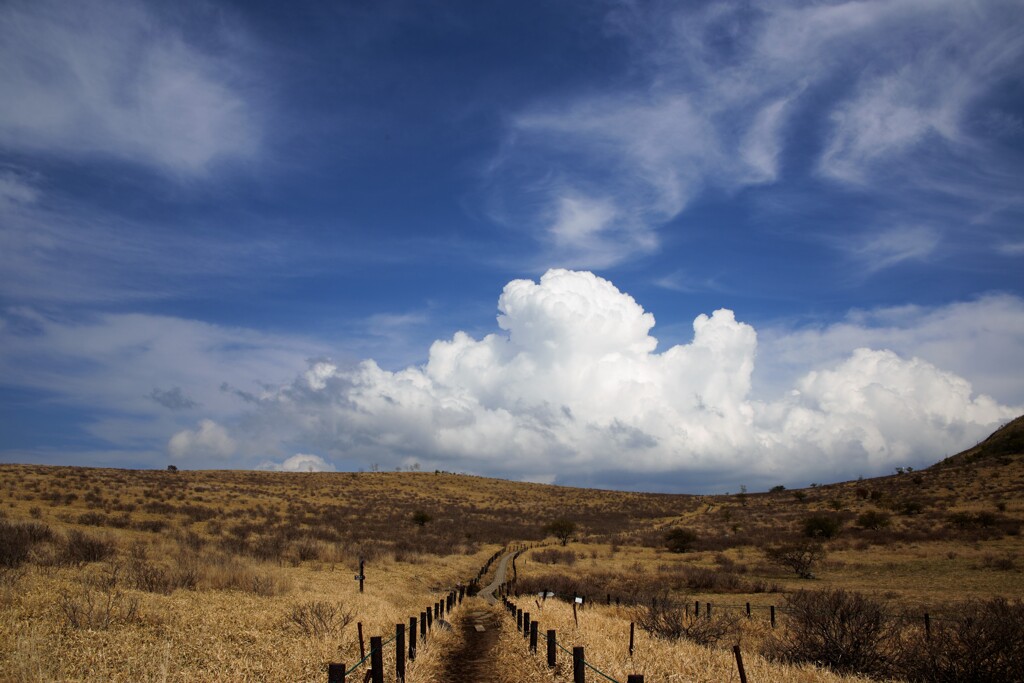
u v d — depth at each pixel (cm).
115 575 2016
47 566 2092
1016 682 1370
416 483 15275
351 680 1184
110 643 1255
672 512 12131
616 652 1462
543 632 1781
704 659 1442
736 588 3859
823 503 10231
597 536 8900
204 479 10619
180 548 3209
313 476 14475
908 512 7662
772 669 1366
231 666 1202
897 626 1703
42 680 981
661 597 3119
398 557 4809
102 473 9062
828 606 1672
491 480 17575
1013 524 5897
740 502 12838
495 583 4338
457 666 1611
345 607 2058
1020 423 13325
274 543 4269
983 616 1473
